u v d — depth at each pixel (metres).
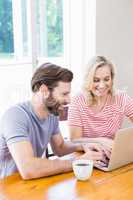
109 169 1.44
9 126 1.42
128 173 1.42
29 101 1.56
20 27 3.32
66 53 3.58
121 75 3.65
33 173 1.33
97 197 1.18
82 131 2.05
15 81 3.33
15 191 1.23
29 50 3.31
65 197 1.18
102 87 2.00
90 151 1.62
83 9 3.34
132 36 3.70
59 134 1.74
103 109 2.06
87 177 1.32
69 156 1.63
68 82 1.46
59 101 1.46
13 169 1.50
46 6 3.44
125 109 2.12
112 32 3.47
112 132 2.06
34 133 1.53
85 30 3.39
